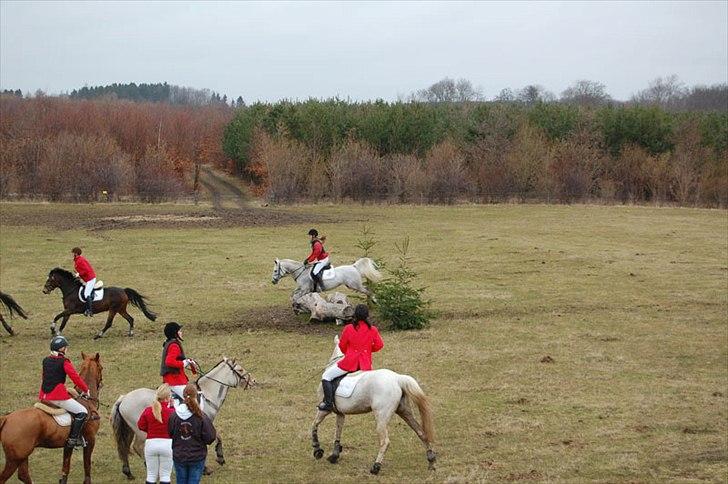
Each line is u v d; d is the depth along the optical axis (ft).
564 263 119.65
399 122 241.76
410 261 120.98
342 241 138.92
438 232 152.05
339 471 45.68
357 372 46.19
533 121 254.88
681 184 216.13
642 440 50.55
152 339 78.23
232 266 116.67
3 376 65.10
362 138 239.30
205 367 67.46
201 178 303.27
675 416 55.36
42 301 94.63
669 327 82.58
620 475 44.62
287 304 93.86
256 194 246.68
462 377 65.16
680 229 157.69
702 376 65.57
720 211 194.39
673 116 257.96
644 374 66.08
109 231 147.84
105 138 236.22
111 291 78.64
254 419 55.16
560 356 71.67
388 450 49.32
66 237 139.85
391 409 44.45
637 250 131.64
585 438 50.85
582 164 222.69
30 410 40.88
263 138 227.81
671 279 107.76
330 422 54.80
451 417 55.21
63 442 41.75
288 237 143.74
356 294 101.71
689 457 47.55
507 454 48.08
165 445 37.96
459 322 84.99
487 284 104.94
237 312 89.76
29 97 401.70
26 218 163.63
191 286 103.35
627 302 94.58
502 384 63.10
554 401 58.75
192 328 82.53
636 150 231.50
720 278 108.17
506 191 218.38
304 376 65.36
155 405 38.11
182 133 331.36
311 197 211.82
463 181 213.46
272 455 48.49
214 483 44.01
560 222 168.96
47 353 72.69
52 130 286.05
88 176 203.21
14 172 205.67
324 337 78.79
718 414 55.83
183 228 153.69
